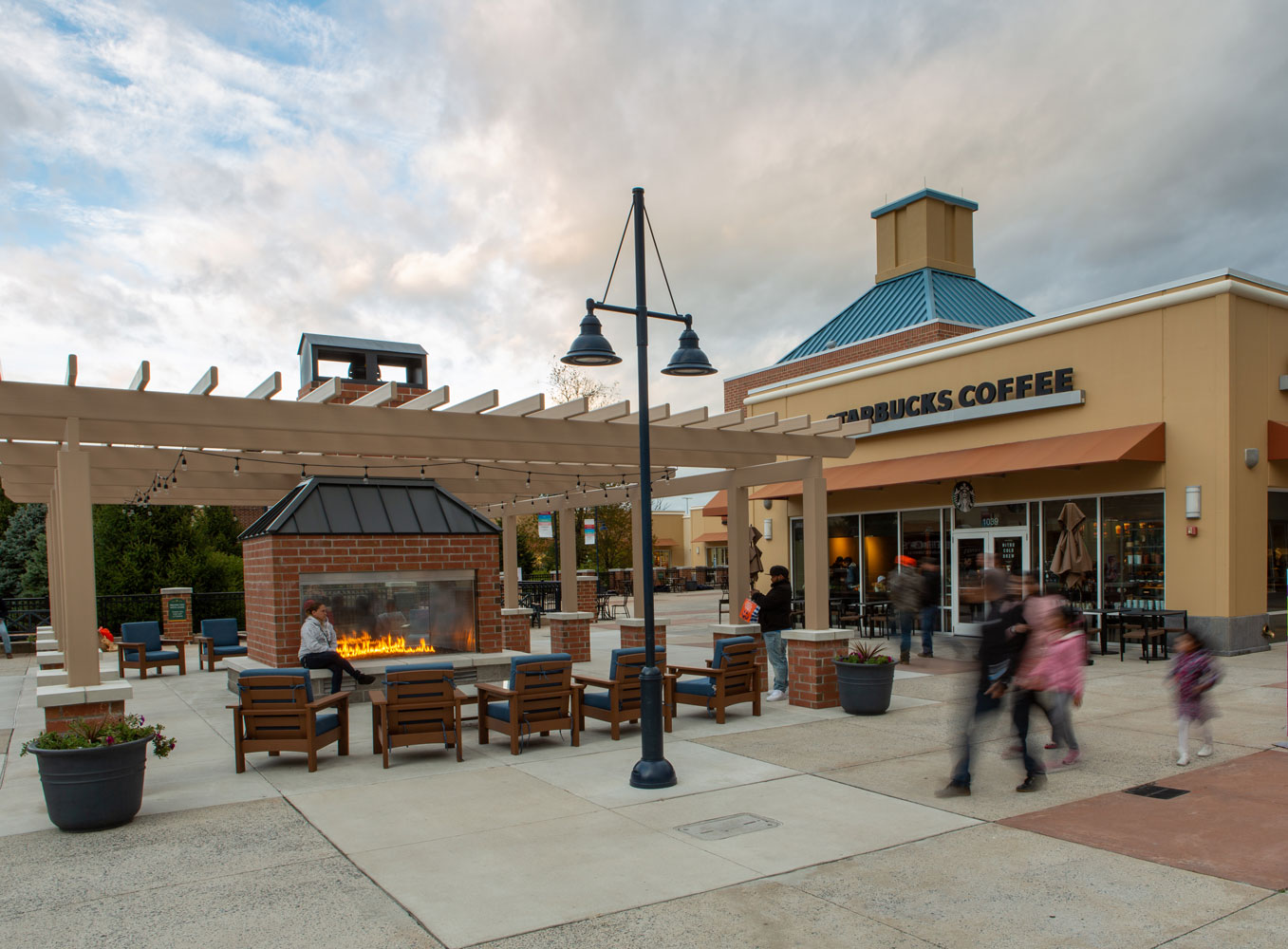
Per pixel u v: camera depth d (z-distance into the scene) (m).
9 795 8.02
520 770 8.58
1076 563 15.65
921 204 26.45
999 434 18.92
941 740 9.49
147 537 24.19
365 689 12.64
